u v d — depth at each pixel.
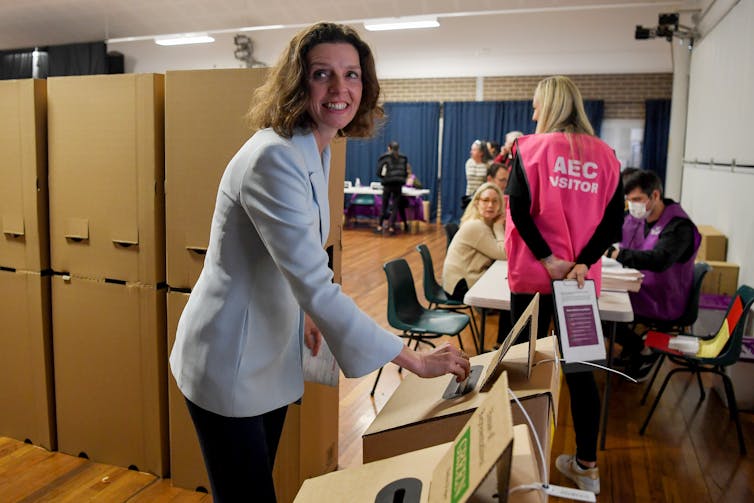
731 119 4.62
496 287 2.65
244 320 1.19
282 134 1.13
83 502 2.16
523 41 9.62
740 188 4.22
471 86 11.18
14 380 2.53
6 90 2.34
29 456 2.46
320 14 8.25
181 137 2.06
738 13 4.52
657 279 3.29
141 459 2.34
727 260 4.54
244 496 1.25
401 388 1.30
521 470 0.75
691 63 7.01
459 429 1.04
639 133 10.33
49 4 8.28
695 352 2.74
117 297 2.27
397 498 0.83
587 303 1.56
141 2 8.05
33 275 2.40
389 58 11.16
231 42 10.16
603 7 7.31
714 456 2.62
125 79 2.14
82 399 2.40
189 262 2.12
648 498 2.29
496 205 3.72
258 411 1.22
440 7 7.73
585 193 2.03
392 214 9.73
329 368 1.42
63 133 2.27
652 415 3.02
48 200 2.37
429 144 11.57
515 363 1.19
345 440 2.72
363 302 5.27
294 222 1.06
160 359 2.25
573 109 2.09
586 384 2.21
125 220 2.21
